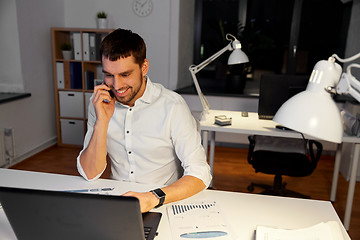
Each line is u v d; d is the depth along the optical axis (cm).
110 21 402
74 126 393
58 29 369
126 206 74
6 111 314
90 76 382
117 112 139
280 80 249
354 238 218
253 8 432
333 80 75
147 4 386
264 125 248
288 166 233
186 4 405
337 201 272
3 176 133
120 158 144
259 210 114
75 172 321
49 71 388
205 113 279
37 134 369
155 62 399
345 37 404
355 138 212
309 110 75
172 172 146
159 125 136
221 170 336
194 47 460
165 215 108
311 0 413
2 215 104
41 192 75
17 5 321
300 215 111
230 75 394
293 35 418
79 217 76
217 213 110
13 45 329
